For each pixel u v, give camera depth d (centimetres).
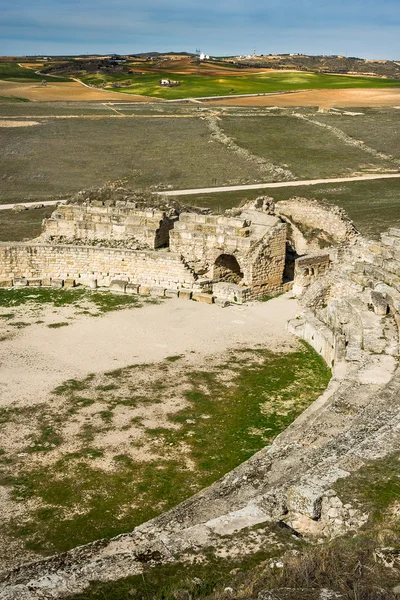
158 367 2986
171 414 2502
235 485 1720
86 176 9050
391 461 1522
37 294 4159
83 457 2156
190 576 1178
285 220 4728
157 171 9431
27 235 5669
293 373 2925
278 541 1276
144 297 4109
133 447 2233
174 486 1978
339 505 1350
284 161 10112
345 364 2756
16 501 1892
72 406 2562
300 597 1025
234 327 3559
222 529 1328
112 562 1241
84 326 3553
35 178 8856
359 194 7812
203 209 5003
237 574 1170
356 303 3250
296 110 14675
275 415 2498
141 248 4444
